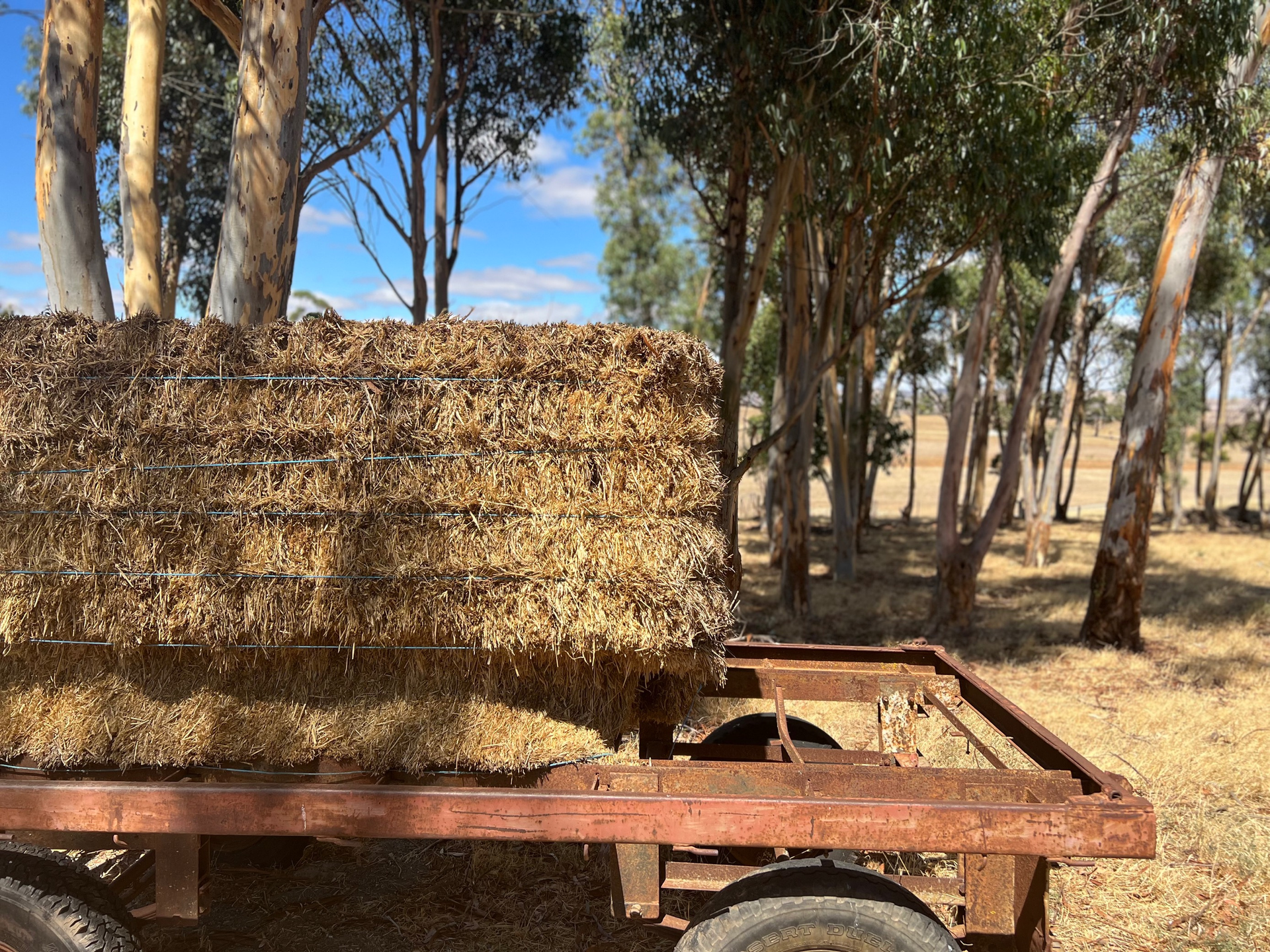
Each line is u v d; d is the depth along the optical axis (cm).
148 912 268
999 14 746
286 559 276
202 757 283
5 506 279
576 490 275
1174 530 2956
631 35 923
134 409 277
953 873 406
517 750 280
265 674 292
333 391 278
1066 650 986
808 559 1240
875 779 272
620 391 278
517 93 1291
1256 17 971
